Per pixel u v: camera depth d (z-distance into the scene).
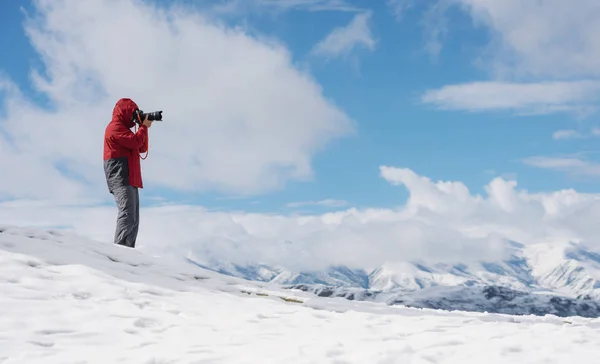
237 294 10.95
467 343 7.09
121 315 8.22
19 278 9.28
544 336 7.54
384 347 6.74
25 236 11.84
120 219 12.92
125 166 12.96
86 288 9.30
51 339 6.93
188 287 10.64
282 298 11.20
